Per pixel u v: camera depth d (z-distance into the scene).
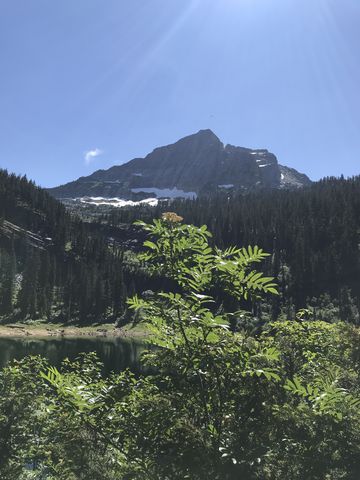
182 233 4.41
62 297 126.19
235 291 4.37
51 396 6.34
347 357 7.81
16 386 6.75
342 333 7.97
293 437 4.11
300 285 124.19
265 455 3.77
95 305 122.12
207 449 3.91
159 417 4.14
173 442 4.14
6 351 54.62
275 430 4.19
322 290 123.62
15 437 6.25
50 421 5.85
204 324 4.10
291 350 7.30
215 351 4.15
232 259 4.36
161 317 4.31
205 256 4.27
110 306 124.00
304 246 140.00
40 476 6.56
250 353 4.21
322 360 7.23
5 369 6.98
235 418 4.40
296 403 4.77
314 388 4.68
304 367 7.10
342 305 114.00
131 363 46.91
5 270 113.44
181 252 4.38
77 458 4.50
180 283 4.35
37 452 6.17
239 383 4.56
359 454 3.92
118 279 124.69
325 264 131.25
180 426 4.12
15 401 6.43
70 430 4.61
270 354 4.27
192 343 4.22
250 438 4.16
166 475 3.96
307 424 4.11
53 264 132.25
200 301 4.23
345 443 3.97
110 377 5.55
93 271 129.12
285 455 3.98
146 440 4.24
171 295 4.17
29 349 60.31
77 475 4.46
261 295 4.40
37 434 6.36
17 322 105.75
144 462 4.17
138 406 4.37
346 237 140.62
